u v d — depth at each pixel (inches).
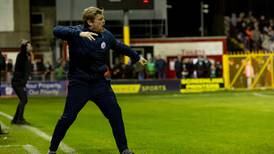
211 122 787.4
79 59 421.7
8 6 2017.7
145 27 2070.6
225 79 1716.3
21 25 2023.9
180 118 861.8
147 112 991.6
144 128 722.2
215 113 941.2
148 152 510.9
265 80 1728.6
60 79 1728.6
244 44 2220.7
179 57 1807.3
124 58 1867.6
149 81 1654.8
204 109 1034.1
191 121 810.2
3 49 2010.3
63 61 1765.5
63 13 1996.8
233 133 651.5
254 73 1729.8
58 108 1145.4
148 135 643.5
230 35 2321.6
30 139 608.4
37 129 713.0
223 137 615.8
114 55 1886.1
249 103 1168.2
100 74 427.8
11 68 1659.7
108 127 737.6
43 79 1753.2
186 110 1021.2
